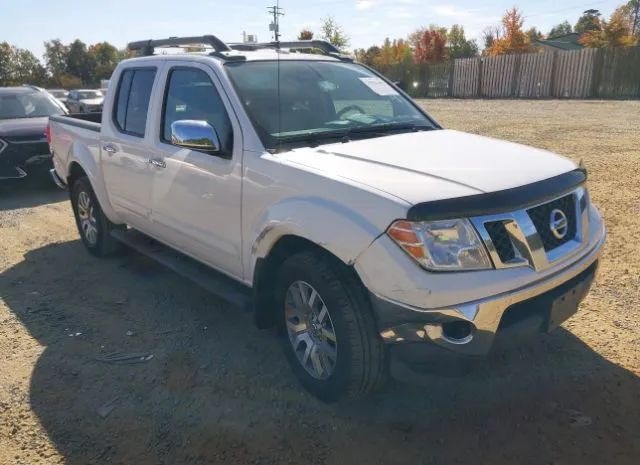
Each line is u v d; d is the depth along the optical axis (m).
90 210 5.68
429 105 24.05
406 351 2.64
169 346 3.92
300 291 3.16
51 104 10.28
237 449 2.87
